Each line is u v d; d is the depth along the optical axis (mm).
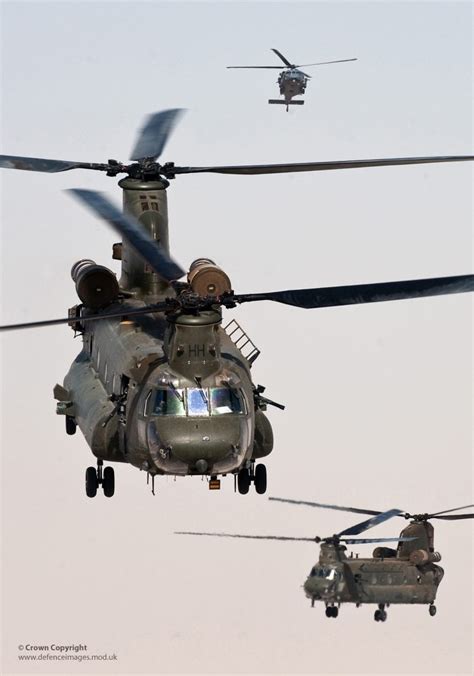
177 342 117625
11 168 137750
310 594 131375
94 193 123438
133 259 138500
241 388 119000
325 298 116062
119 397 125250
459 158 140750
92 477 132250
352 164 140250
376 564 131750
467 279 113938
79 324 146000
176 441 115688
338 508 129375
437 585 133625
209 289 123688
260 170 140875
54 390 143625
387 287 115188
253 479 133625
